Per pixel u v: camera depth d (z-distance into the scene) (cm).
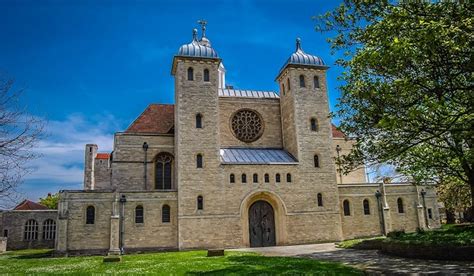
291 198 3769
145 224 3472
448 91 1361
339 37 1989
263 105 4384
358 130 2036
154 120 4484
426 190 4181
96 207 3416
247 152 4081
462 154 2147
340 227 3812
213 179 3656
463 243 1855
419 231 2778
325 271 1661
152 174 3978
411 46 1341
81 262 2489
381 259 2105
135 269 1911
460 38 1252
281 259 2234
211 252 2595
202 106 3831
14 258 3325
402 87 1428
